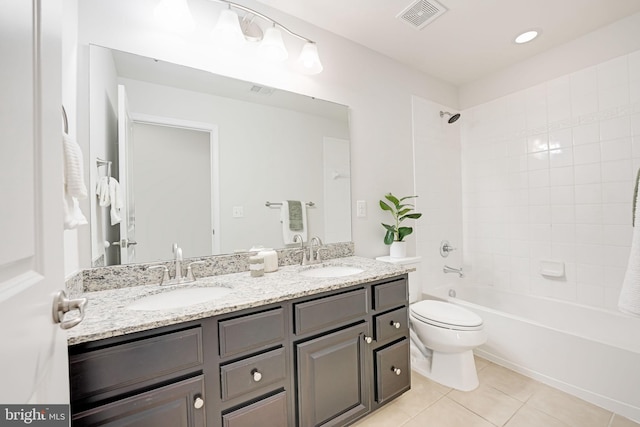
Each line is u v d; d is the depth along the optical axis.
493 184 2.60
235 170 1.60
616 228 1.92
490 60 2.35
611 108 1.92
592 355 1.56
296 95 1.80
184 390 0.90
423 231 2.50
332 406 1.27
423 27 1.91
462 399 1.62
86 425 0.76
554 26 1.92
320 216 1.90
